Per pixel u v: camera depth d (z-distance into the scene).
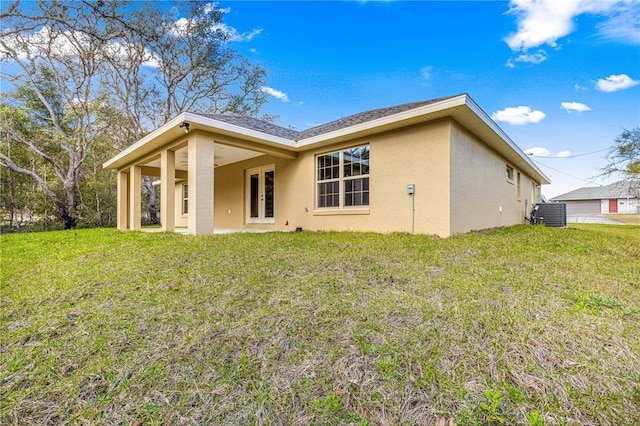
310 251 4.50
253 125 8.12
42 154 13.37
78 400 1.52
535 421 1.26
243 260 3.94
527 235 6.56
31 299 2.84
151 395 1.53
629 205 30.59
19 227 14.02
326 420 1.34
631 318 2.11
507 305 2.35
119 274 3.45
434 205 6.01
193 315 2.36
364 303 2.48
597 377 1.50
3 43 12.56
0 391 1.58
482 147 7.65
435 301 2.46
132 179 9.57
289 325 2.15
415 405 1.39
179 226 13.61
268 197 9.59
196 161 6.55
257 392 1.52
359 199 7.35
